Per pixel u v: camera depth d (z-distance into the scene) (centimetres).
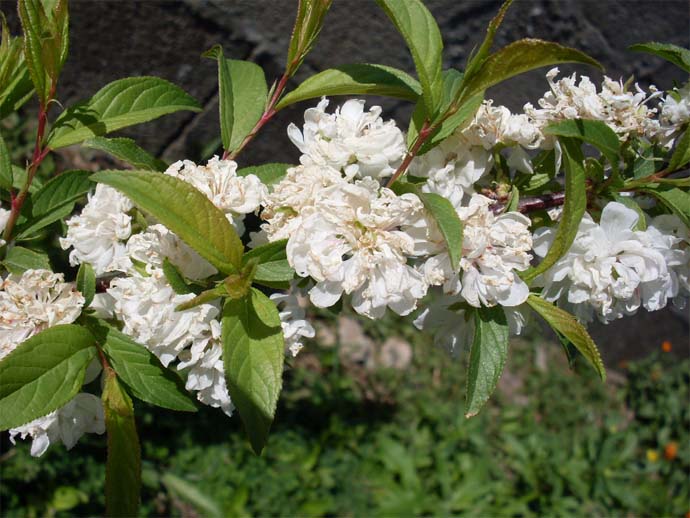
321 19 19
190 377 17
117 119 20
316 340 66
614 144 17
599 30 58
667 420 73
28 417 15
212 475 53
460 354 19
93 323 17
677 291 19
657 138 19
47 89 18
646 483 67
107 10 50
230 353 15
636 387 76
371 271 15
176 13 51
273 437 57
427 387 67
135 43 52
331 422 60
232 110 20
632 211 17
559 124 17
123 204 17
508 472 64
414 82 19
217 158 17
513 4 56
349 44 54
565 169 16
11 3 48
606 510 62
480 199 16
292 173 16
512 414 68
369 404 64
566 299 19
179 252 16
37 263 19
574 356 19
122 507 16
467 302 18
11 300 16
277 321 15
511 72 15
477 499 59
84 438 51
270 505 53
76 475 50
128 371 17
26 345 15
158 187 14
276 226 16
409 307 16
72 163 55
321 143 17
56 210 21
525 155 19
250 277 15
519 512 60
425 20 17
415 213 15
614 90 19
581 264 18
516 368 74
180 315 16
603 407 74
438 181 17
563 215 16
